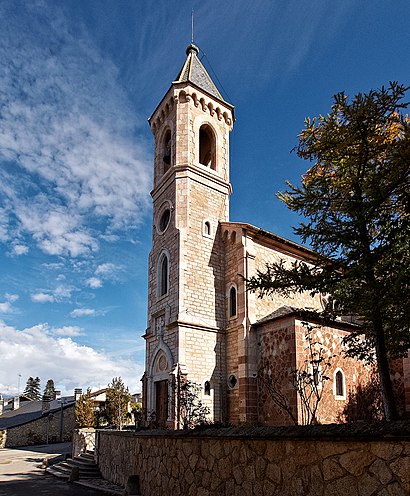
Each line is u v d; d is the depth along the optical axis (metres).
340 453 5.41
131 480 11.55
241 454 7.18
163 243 25.80
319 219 10.12
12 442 50.53
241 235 24.23
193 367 22.12
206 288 24.16
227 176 27.94
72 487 18.33
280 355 19.98
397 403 19.33
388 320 9.84
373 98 9.26
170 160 27.50
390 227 9.51
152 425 21.39
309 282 9.83
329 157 10.47
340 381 19.92
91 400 46.62
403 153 8.44
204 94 27.95
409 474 4.59
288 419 18.78
